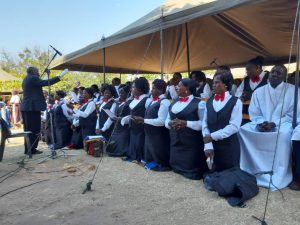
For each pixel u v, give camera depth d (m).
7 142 8.73
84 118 6.72
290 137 3.90
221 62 10.90
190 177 4.36
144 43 9.10
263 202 3.44
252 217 3.09
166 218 3.16
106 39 7.11
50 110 7.48
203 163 4.41
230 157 3.95
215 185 3.64
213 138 3.89
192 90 4.43
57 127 7.33
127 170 4.95
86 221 3.16
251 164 4.12
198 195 3.75
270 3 5.55
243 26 7.27
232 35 8.05
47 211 3.46
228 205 3.42
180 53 10.08
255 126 4.23
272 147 3.94
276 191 3.74
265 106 4.32
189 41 9.10
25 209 3.54
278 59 9.63
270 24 6.69
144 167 5.07
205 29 8.17
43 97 6.43
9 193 4.12
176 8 5.92
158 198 3.70
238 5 4.26
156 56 10.45
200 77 6.26
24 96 6.32
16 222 3.21
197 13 4.84
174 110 4.45
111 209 3.44
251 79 5.33
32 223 3.17
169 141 4.90
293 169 3.96
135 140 5.47
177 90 4.63
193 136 4.37
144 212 3.32
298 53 3.93
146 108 5.20
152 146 4.89
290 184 3.86
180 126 4.34
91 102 6.77
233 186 3.54
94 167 5.20
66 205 3.61
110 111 5.95
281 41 7.80
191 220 3.09
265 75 5.24
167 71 12.63
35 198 3.88
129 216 3.24
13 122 13.81
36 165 5.54
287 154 3.89
